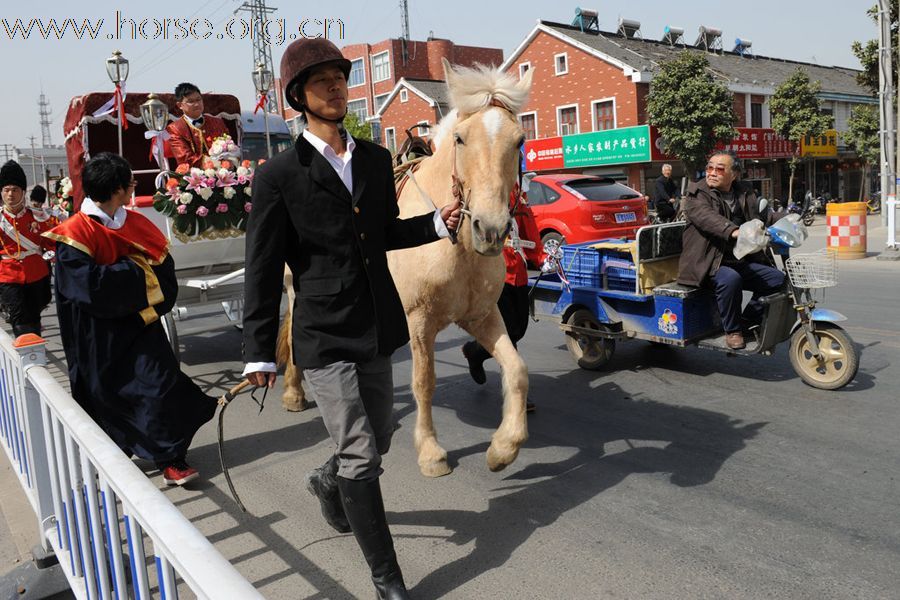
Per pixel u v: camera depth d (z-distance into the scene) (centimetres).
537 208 1289
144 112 627
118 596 230
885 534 325
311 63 259
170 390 407
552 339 750
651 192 2770
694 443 443
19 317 698
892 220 1257
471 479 407
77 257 384
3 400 381
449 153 366
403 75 4806
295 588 304
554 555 321
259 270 266
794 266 510
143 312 399
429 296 374
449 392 579
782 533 330
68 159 777
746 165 3086
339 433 269
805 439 438
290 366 538
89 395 406
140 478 185
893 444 422
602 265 595
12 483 429
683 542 327
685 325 544
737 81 3034
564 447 449
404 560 322
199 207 576
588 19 3197
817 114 3097
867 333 690
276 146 1216
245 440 488
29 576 312
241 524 365
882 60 1501
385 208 286
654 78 2586
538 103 3127
